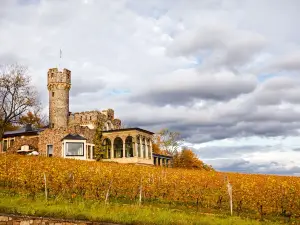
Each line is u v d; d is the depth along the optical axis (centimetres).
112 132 6228
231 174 4500
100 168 3441
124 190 3056
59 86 7338
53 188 2827
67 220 1658
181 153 9012
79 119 7438
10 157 3631
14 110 6069
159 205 2786
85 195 2783
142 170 3788
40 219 1638
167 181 3231
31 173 2933
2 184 2917
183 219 1861
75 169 3269
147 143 6500
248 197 2877
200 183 3297
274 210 2861
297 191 2894
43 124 9362
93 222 1669
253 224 2075
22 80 6119
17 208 1714
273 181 3309
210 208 2877
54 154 5741
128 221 1733
